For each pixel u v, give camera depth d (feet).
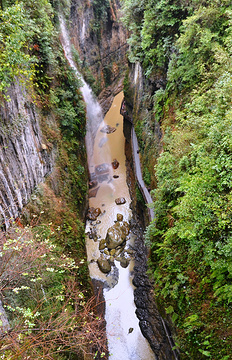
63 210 36.06
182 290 20.80
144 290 40.40
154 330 34.50
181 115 26.86
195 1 26.25
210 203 15.12
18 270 14.76
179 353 20.75
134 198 57.16
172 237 23.81
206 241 17.51
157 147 41.55
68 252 32.68
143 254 46.57
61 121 41.60
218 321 17.06
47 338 15.88
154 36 38.81
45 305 20.29
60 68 42.60
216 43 22.77
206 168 16.08
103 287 42.83
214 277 18.13
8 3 23.00
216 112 17.15
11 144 26.16
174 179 23.36
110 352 33.94
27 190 29.22
